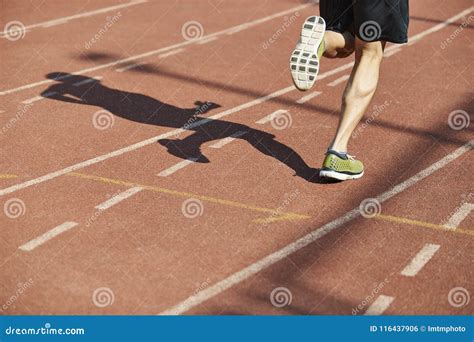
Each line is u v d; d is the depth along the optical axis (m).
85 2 22.00
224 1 22.39
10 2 21.78
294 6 21.77
